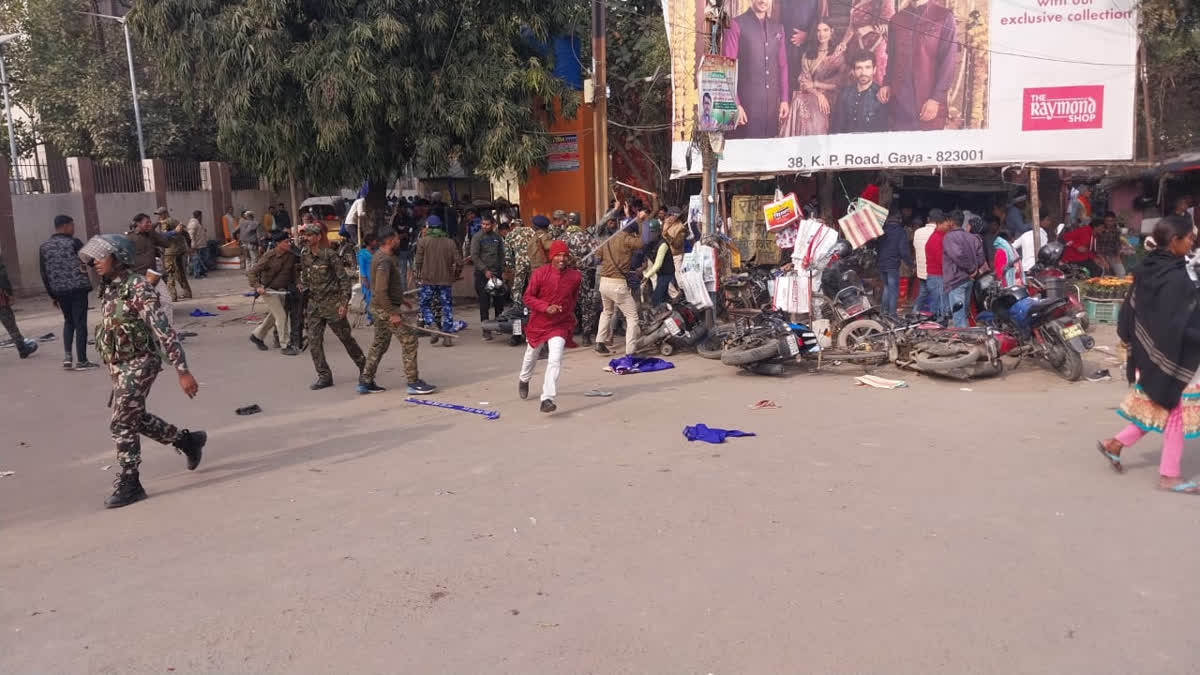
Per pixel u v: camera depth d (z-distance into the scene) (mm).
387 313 8844
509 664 3607
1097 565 4363
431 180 20812
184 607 4230
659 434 7137
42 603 4344
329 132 13547
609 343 11070
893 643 3668
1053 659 3514
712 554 4645
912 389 8570
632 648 3703
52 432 7883
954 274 10328
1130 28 11570
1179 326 5246
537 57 15055
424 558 4727
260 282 11414
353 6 13797
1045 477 5734
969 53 12172
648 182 18484
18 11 28531
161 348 6035
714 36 11070
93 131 27125
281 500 5797
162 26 13836
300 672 3602
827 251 10578
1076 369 8516
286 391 9305
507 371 10125
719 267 11023
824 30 12766
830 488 5629
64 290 10586
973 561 4449
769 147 13203
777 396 8422
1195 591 4059
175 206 25031
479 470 6285
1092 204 15938
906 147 12602
